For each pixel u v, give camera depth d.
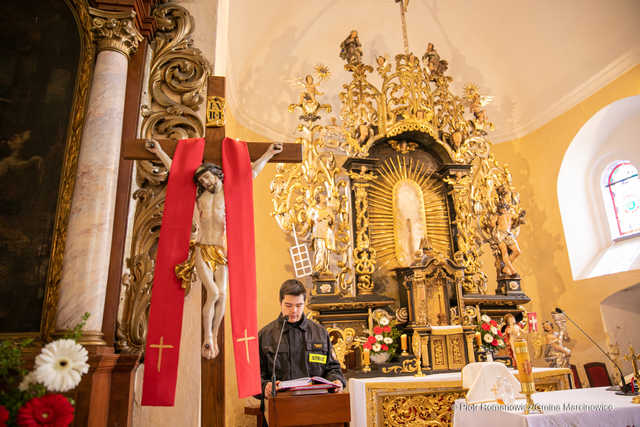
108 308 2.58
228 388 5.52
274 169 7.23
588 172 7.82
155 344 2.18
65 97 2.86
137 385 2.63
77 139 2.77
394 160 7.01
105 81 2.85
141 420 2.60
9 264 2.53
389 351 5.48
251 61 7.27
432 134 6.75
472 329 5.81
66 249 2.54
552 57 7.66
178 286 2.28
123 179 2.83
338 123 7.89
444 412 4.87
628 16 6.50
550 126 7.97
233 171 2.49
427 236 6.75
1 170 2.67
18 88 2.83
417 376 5.17
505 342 5.95
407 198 6.83
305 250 7.00
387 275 6.44
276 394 2.44
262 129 7.34
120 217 2.76
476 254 6.68
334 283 5.73
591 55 7.13
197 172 2.38
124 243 2.72
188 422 2.62
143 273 2.78
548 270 7.71
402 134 6.82
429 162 7.15
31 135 2.76
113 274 2.64
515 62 8.19
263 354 3.18
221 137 2.58
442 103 7.01
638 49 6.54
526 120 8.35
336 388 2.54
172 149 2.54
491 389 3.02
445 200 7.00
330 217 5.86
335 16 7.82
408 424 4.76
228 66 6.43
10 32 2.92
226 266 2.38
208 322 2.27
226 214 2.40
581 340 7.05
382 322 5.54
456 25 8.23
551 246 7.71
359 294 5.95
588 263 7.45
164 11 3.33
